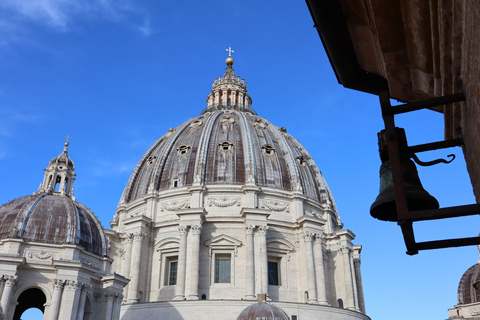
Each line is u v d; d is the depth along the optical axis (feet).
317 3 20.02
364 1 24.90
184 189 253.03
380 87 26.09
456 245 23.16
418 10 23.08
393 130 23.77
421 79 29.04
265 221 232.73
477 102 20.95
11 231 154.81
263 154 276.00
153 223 245.04
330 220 273.54
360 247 263.70
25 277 145.48
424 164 26.55
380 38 26.30
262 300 194.80
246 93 371.56
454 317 284.82
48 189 188.75
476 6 17.63
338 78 26.63
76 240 161.38
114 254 244.83
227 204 246.88
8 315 137.49
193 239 225.97
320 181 292.61
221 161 266.98
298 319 205.98
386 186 27.89
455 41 22.35
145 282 231.91
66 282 146.61
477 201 27.48
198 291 219.00
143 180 281.95
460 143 27.25
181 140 296.92
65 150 204.95
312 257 232.53
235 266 226.99
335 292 243.40
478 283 123.54
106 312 156.66
